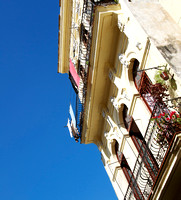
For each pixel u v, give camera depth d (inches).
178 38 437.1
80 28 713.0
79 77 791.7
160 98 415.8
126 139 604.7
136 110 539.5
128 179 645.9
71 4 769.6
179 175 401.1
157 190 419.5
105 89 678.5
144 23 466.0
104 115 706.2
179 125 387.2
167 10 482.9
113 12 542.3
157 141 409.4
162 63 417.7
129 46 532.4
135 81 558.9
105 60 619.5
